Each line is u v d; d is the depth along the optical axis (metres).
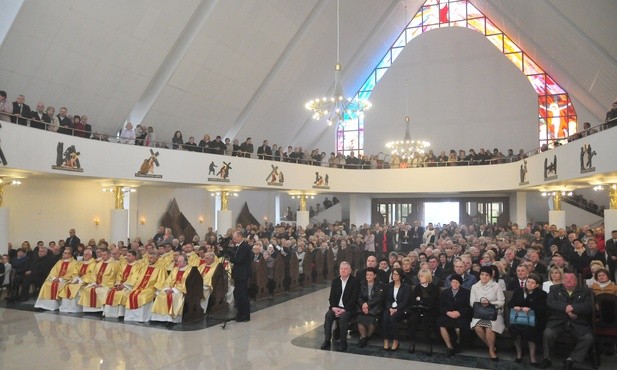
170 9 16.38
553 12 17.36
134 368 6.84
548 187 19.38
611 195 15.06
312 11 21.22
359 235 18.50
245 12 18.39
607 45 16.06
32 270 11.90
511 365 7.00
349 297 7.91
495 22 27.08
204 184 19.20
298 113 26.03
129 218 20.00
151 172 17.19
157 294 9.71
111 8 14.91
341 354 7.54
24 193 15.67
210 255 10.56
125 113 18.41
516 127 26.73
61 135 14.03
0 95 12.50
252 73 21.22
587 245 10.34
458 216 26.59
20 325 9.36
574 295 6.93
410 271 8.77
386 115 29.14
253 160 20.77
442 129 28.09
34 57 14.37
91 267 10.65
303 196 24.28
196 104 20.31
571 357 6.76
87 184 18.12
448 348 7.46
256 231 19.88
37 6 13.33
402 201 27.64
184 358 7.30
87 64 15.80
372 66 29.61
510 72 27.02
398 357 7.38
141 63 17.22
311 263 14.68
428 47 28.55
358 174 24.91
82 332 8.82
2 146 12.10
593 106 22.98
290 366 6.95
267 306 11.37
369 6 23.83
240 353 7.56
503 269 9.51
